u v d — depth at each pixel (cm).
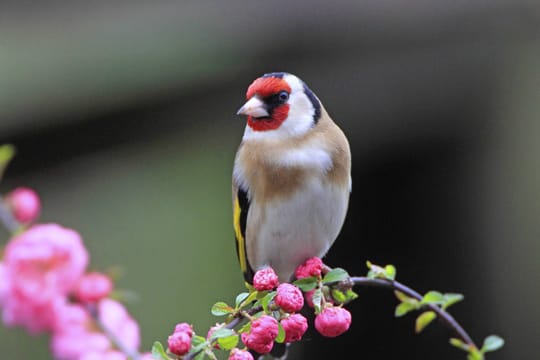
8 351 983
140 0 905
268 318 356
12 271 291
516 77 902
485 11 846
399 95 873
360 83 866
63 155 912
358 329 902
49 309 295
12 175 913
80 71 894
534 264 915
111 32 902
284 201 522
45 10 895
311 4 858
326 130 535
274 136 529
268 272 381
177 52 886
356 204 910
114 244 1080
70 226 1058
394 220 909
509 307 919
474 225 914
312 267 474
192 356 340
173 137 962
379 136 884
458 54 873
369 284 423
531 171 923
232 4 880
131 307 1052
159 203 1116
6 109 882
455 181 909
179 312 1065
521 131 920
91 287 304
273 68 872
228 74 873
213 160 1047
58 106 884
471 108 892
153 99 884
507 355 917
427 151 901
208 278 1084
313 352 886
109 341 306
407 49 862
